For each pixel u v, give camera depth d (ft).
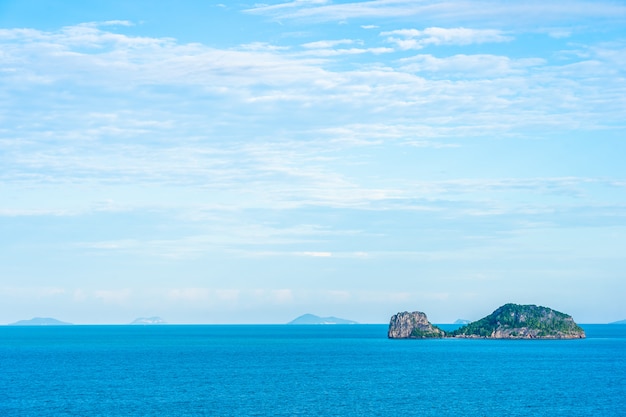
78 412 484.74
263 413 482.69
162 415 473.67
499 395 576.61
